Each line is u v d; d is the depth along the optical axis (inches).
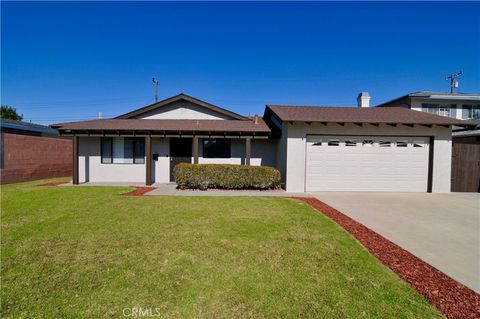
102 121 519.2
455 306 112.0
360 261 153.5
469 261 158.9
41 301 109.9
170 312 104.1
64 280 126.6
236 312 104.8
